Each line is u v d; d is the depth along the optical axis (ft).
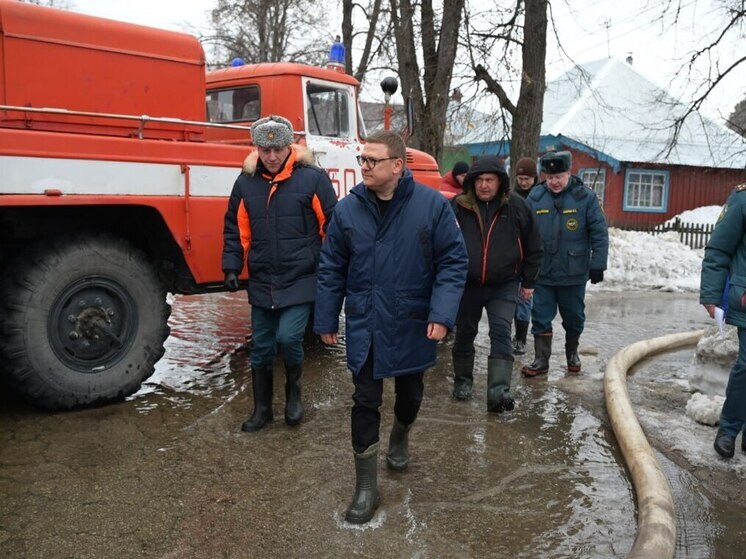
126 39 15.71
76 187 14.03
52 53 14.67
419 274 10.50
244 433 13.89
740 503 11.48
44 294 13.91
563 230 18.16
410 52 45.85
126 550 9.52
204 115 17.11
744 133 57.67
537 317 18.76
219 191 16.53
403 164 10.42
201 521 10.37
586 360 20.98
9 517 10.30
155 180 15.35
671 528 9.74
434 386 17.76
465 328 16.30
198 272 16.28
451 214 10.63
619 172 81.05
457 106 45.44
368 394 10.54
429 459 12.94
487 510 10.96
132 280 15.17
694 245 62.90
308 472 12.16
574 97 87.86
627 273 42.80
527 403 16.48
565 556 9.64
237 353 20.43
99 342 14.83
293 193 13.35
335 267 10.91
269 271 13.44
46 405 14.30
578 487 11.89
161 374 17.97
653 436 14.32
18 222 14.26
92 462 12.30
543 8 38.91
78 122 15.06
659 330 26.68
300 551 9.61
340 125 21.04
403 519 10.59
